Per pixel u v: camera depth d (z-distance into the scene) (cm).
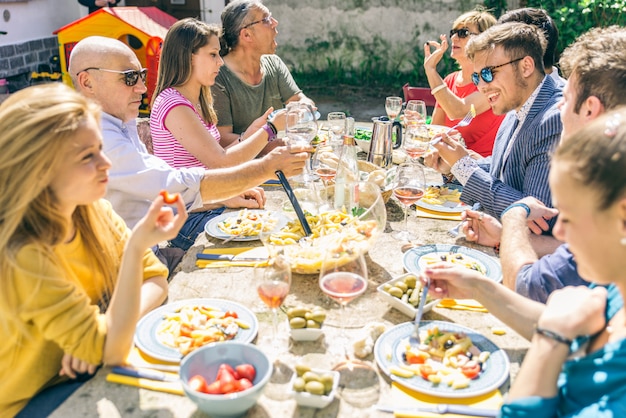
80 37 618
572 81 188
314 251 202
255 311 183
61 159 152
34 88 157
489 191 257
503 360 156
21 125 148
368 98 861
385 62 888
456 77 456
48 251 156
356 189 233
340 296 158
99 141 160
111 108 255
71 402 144
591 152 109
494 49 262
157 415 139
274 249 183
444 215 262
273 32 396
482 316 181
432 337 164
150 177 244
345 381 150
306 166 295
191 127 305
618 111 113
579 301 129
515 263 194
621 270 112
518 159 270
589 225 111
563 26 702
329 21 884
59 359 168
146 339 166
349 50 894
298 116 307
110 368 157
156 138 315
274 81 427
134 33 609
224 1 830
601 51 184
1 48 693
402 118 440
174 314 176
